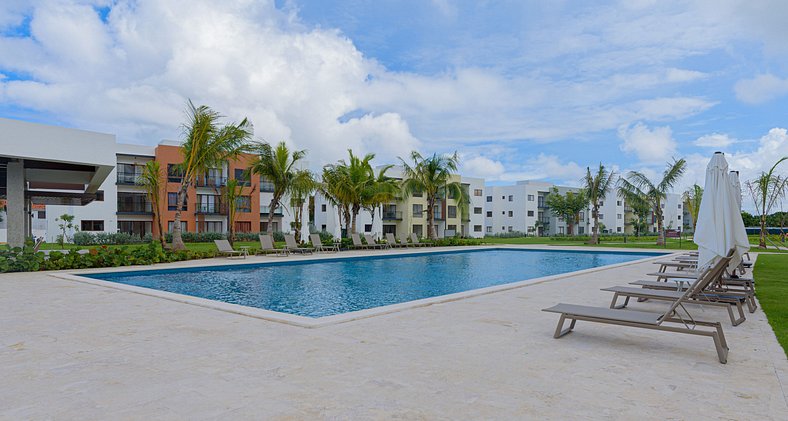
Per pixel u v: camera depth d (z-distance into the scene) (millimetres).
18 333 4949
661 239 31094
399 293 9875
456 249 23922
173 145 38594
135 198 37969
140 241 34000
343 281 11828
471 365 3854
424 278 12609
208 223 39281
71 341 4605
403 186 28828
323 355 4117
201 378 3500
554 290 8430
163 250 15930
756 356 4199
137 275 12141
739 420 2789
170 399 3074
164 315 5945
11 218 14219
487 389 3299
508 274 13961
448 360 3992
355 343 4539
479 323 5480
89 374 3590
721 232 5031
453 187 29391
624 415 2857
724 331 5254
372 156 24516
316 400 3068
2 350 4273
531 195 63188
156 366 3795
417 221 47594
